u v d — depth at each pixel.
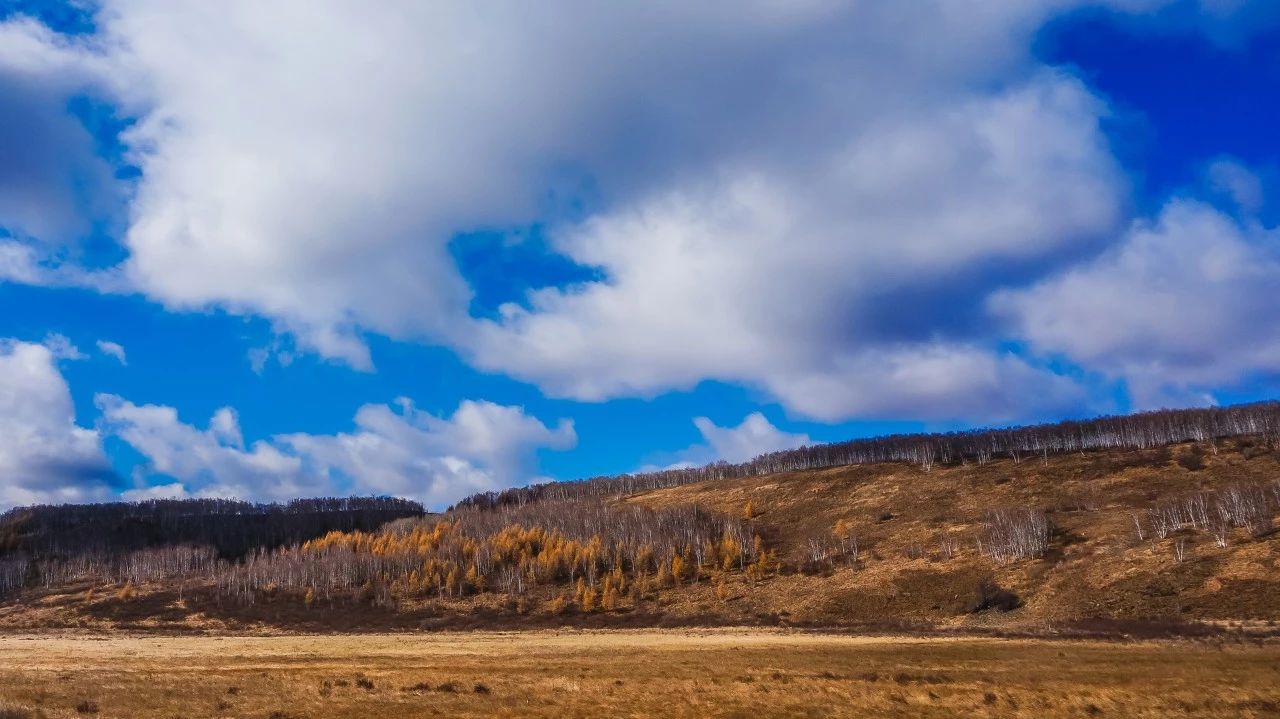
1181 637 82.81
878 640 94.25
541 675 59.56
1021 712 43.25
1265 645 74.06
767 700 46.72
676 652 80.94
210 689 50.81
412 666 67.25
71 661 73.25
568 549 198.25
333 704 45.72
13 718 41.03
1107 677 56.00
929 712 43.34
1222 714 42.41
